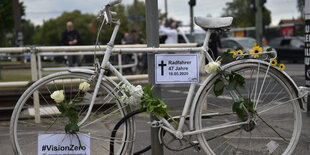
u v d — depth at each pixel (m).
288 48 20.62
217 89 3.22
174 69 3.19
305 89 3.43
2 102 5.39
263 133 3.60
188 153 3.88
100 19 3.23
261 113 3.38
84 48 5.02
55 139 3.22
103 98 3.19
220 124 3.36
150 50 3.15
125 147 3.24
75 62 8.35
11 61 11.73
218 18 3.21
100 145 3.25
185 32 16.56
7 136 4.58
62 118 3.31
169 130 3.16
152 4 3.17
